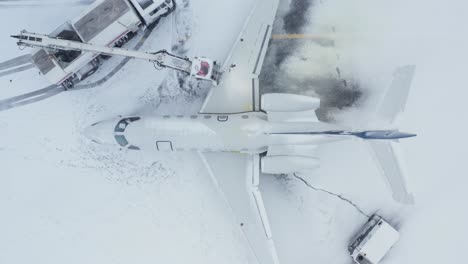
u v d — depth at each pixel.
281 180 15.32
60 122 15.27
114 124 13.80
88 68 14.84
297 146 13.59
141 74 15.24
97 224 15.35
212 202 15.32
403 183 12.67
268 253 14.05
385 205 15.31
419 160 15.36
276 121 13.41
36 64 13.94
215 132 13.33
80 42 13.51
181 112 15.24
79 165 15.31
